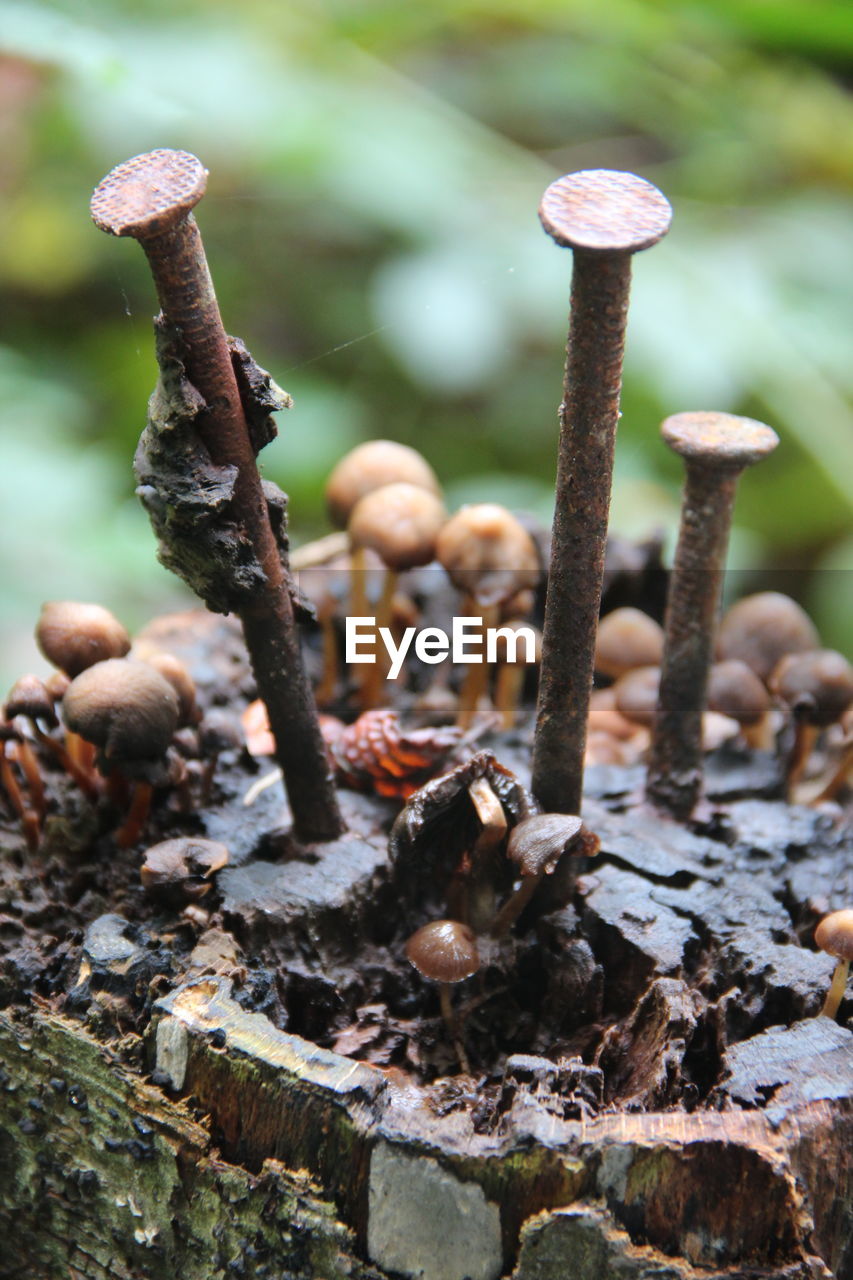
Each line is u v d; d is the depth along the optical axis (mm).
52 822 209
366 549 215
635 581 248
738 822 215
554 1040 198
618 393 176
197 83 355
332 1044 196
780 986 192
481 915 198
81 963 193
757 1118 176
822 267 379
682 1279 175
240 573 187
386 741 209
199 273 177
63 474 324
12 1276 205
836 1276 184
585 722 189
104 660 202
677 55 380
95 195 174
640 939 197
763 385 347
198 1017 184
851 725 226
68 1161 193
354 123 371
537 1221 175
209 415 182
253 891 200
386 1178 177
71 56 278
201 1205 186
